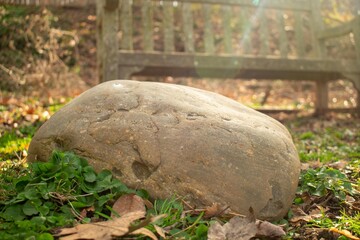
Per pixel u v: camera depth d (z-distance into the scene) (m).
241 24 2.11
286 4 2.07
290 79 2.10
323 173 0.93
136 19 3.15
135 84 0.90
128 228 0.62
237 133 0.79
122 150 0.77
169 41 1.85
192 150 0.75
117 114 0.81
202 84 2.88
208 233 0.66
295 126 1.87
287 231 0.76
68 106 0.89
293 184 0.80
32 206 0.71
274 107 2.45
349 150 1.39
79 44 2.78
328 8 2.65
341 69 1.97
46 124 0.88
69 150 0.82
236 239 0.66
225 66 1.79
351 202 0.88
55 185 0.75
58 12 2.56
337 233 0.74
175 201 0.73
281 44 2.04
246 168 0.76
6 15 2.07
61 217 0.69
